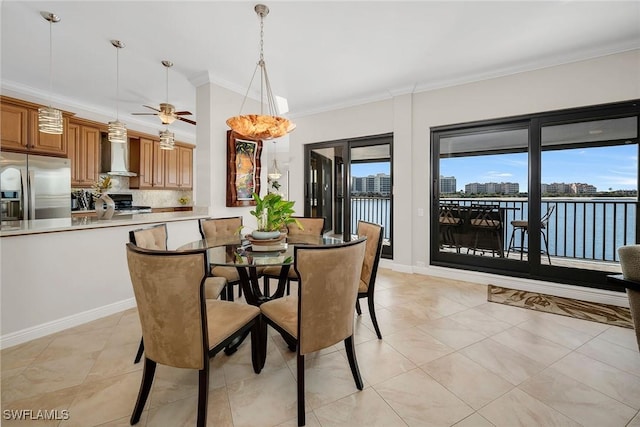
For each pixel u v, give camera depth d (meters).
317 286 1.40
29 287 2.18
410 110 4.04
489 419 1.43
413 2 2.23
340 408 1.51
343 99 4.48
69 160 4.16
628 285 1.52
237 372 1.83
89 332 2.33
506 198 3.58
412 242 4.14
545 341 2.20
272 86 3.92
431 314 2.71
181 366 1.33
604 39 2.75
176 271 1.24
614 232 3.14
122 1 2.19
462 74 3.56
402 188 4.16
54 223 2.58
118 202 5.45
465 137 3.79
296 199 5.27
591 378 1.75
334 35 2.68
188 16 2.38
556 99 3.15
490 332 2.35
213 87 3.57
